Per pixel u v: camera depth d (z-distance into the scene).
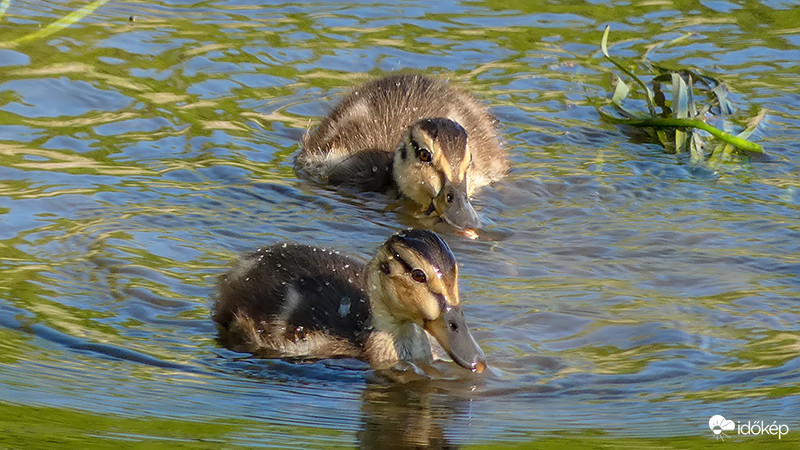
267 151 15.80
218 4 19.97
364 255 12.96
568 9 20.41
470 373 10.32
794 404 9.37
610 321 11.16
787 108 17.28
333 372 10.49
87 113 16.17
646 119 16.45
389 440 8.73
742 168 15.55
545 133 16.66
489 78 18.09
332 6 20.19
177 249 12.71
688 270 12.40
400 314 10.84
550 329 11.03
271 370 10.44
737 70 18.36
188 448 8.30
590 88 17.95
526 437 8.79
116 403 9.23
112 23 18.75
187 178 14.69
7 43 17.61
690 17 20.17
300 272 11.81
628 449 8.44
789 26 19.84
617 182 15.07
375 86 16.75
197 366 10.33
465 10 20.30
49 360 10.04
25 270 11.84
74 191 13.92
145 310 11.29
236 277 11.84
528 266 12.56
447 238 13.54
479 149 15.51
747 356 10.39
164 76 17.36
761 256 12.76
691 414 9.23
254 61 18.06
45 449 8.09
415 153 14.68
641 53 18.80
